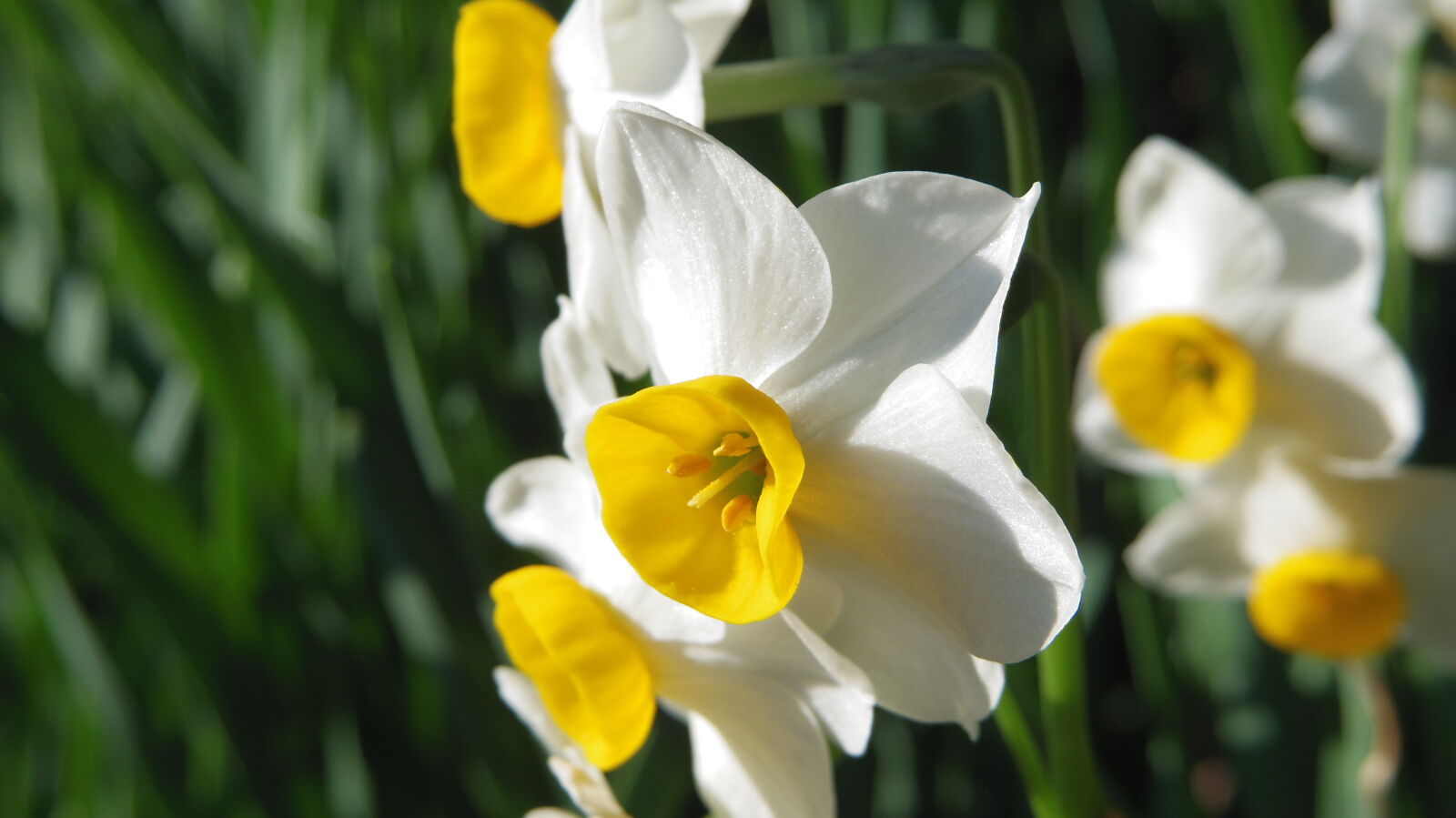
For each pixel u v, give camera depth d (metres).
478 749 0.30
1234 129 0.33
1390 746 0.29
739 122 0.31
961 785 0.31
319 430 0.31
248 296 0.31
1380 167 0.31
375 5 0.32
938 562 0.24
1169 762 0.31
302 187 0.32
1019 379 0.31
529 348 0.32
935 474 0.24
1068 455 0.25
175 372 0.32
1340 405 0.30
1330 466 0.30
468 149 0.27
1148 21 0.32
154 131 0.31
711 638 0.25
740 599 0.24
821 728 0.25
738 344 0.24
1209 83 0.33
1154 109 0.34
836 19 0.32
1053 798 0.26
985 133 0.32
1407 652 0.31
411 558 0.30
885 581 0.24
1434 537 0.30
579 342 0.25
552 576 0.26
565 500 0.26
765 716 0.25
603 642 0.25
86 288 0.33
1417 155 0.31
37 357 0.30
